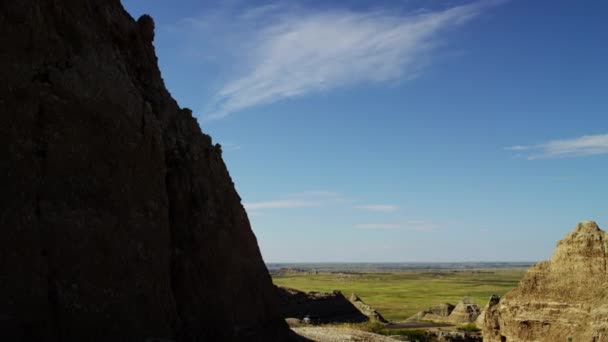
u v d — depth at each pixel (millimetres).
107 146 20797
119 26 26969
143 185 22438
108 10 26297
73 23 21109
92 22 22812
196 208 26484
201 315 24781
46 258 17938
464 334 69438
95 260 19453
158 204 23266
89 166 19953
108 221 20266
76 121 19719
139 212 21922
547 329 44812
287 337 31516
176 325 22953
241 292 28375
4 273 16578
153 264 22219
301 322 61531
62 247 18406
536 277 47531
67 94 19531
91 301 18953
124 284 20438
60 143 19000
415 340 63812
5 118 17453
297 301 84875
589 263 44000
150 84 28391
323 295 90562
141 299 21109
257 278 30375
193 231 25750
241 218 30047
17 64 18109
